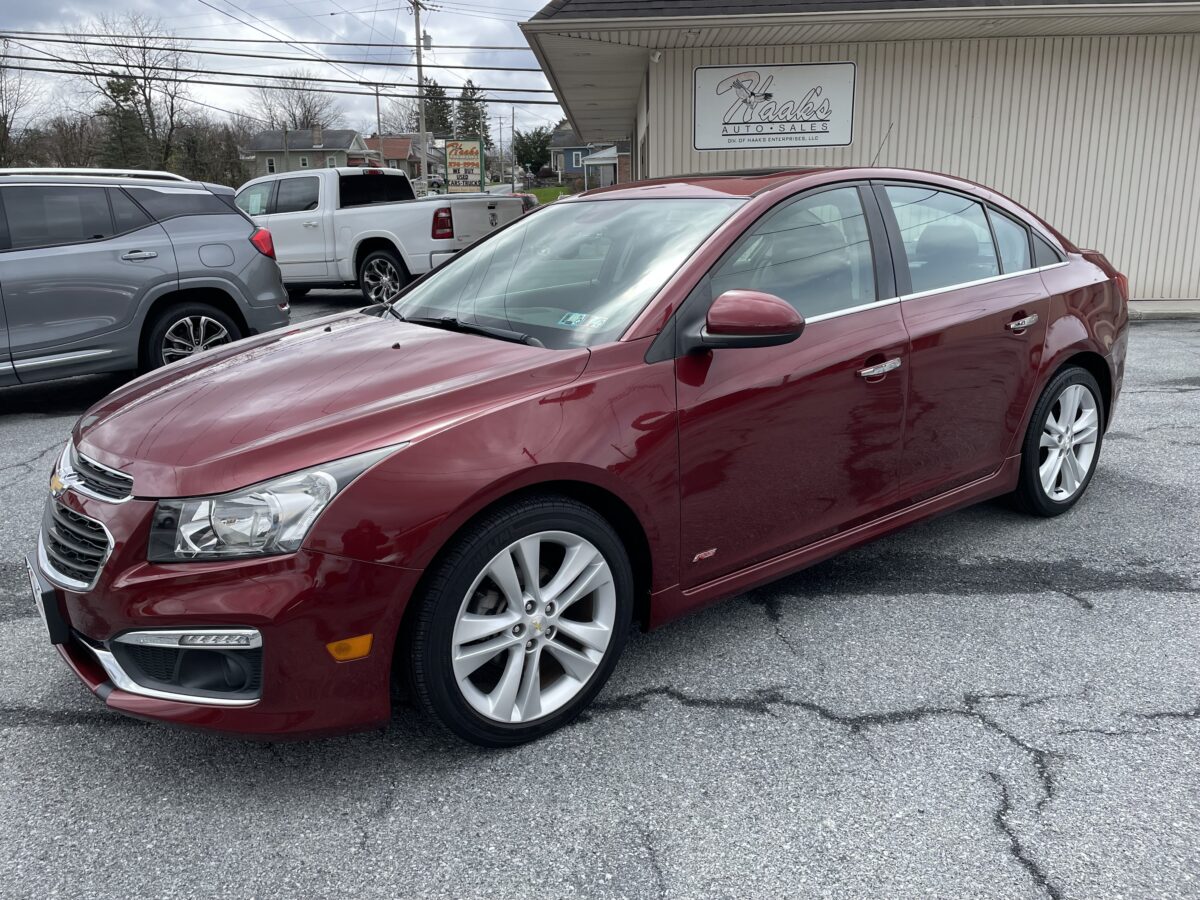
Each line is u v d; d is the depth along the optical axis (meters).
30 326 6.24
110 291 6.51
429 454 2.30
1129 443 5.42
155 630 2.21
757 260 3.01
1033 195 11.45
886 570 3.75
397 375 2.62
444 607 2.35
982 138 11.32
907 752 2.53
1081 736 2.59
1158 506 4.39
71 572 2.39
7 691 2.92
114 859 2.17
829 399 3.06
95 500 2.37
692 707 2.78
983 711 2.73
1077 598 3.46
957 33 10.59
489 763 2.52
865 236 3.35
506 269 3.44
